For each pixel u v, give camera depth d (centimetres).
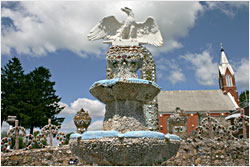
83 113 1192
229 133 1298
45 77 3988
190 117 3866
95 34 699
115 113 594
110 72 889
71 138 563
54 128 1261
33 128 3438
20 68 3619
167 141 529
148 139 489
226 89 4544
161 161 550
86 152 516
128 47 653
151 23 735
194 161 1210
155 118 1276
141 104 626
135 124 584
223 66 4869
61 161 1172
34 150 1160
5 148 1102
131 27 711
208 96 4397
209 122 1322
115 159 497
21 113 3150
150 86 585
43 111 3519
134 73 643
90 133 511
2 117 3077
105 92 593
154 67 1259
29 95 3369
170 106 4031
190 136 1317
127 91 574
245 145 1242
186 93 4431
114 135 490
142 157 498
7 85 3378
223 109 3991
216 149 1241
